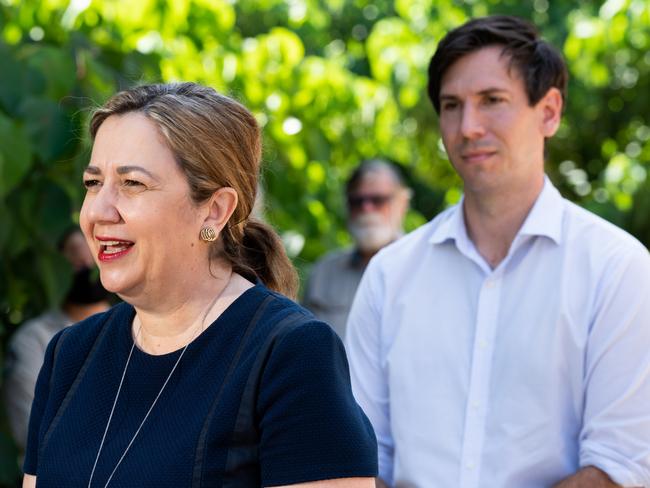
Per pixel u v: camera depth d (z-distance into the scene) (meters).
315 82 7.45
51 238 5.07
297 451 2.19
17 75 5.03
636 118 10.52
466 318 3.37
